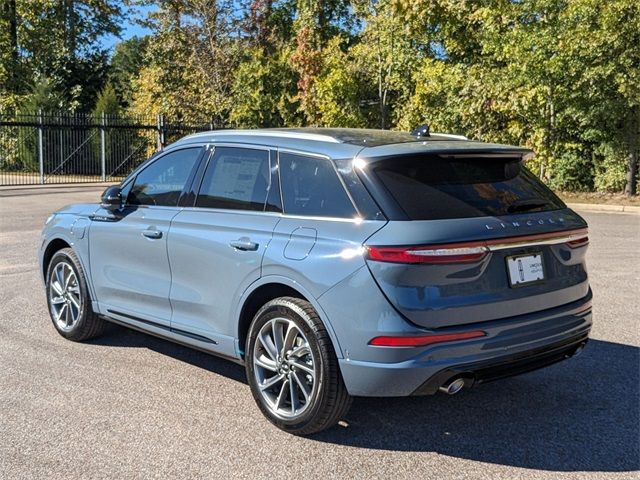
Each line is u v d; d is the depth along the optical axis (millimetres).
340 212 3822
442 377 3553
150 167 5273
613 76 16906
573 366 5289
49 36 36906
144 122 31094
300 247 3867
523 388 4832
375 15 25000
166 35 33062
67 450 3807
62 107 32781
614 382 4938
